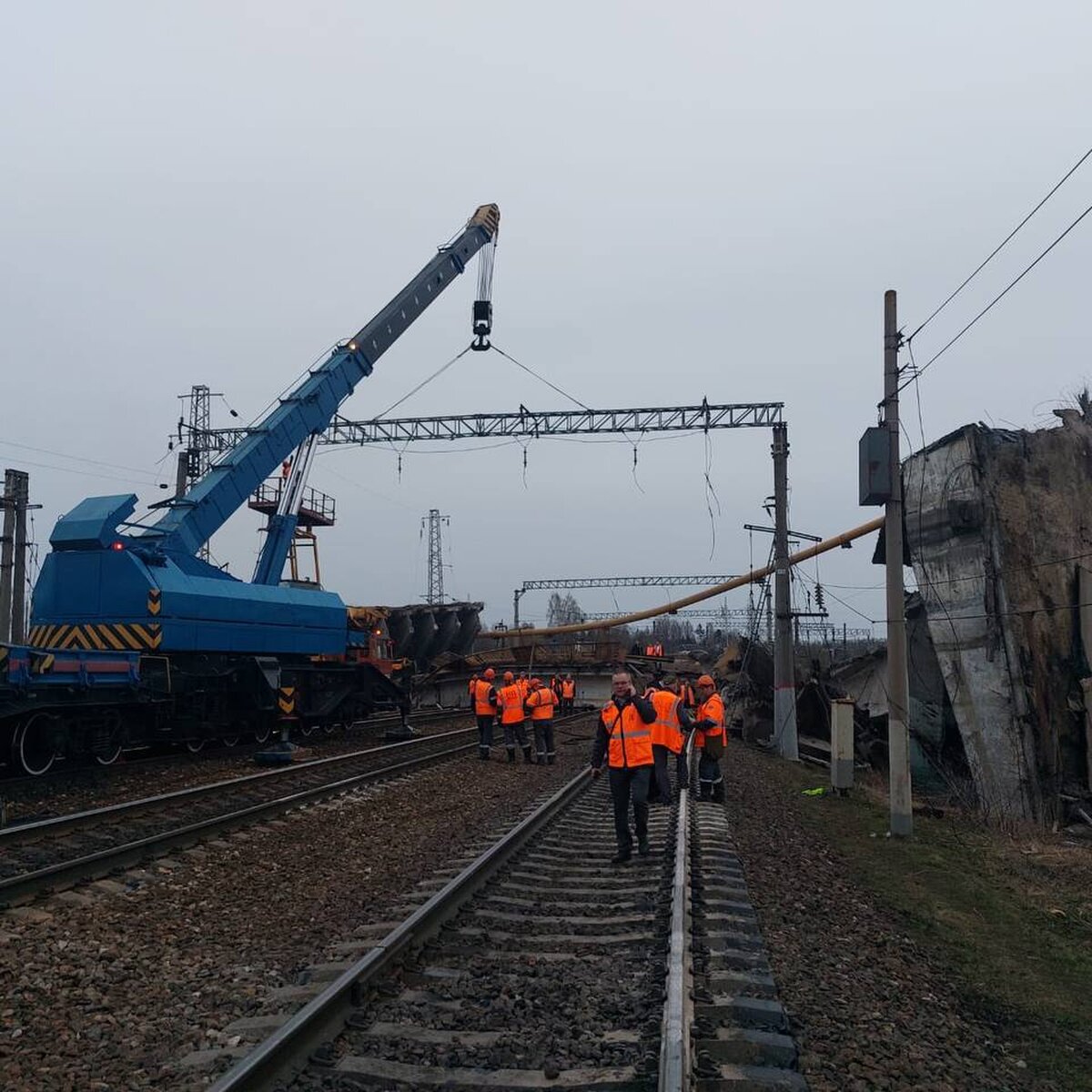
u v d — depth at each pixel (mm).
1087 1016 6641
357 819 12195
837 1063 4965
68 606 17141
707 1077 4570
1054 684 16938
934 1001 6422
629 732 9781
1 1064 4875
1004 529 17344
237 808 12344
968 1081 5074
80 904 7715
